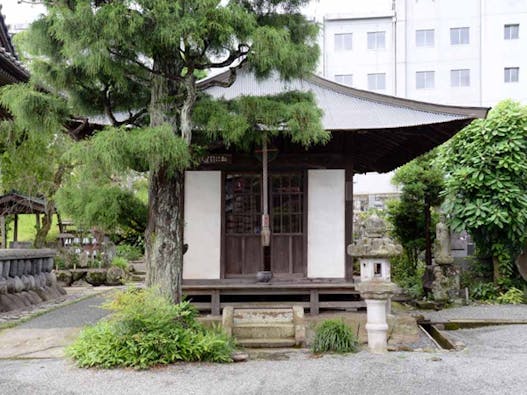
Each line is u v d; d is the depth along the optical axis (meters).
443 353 5.75
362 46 29.78
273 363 5.22
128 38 4.84
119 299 5.21
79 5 4.66
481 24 28.66
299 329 6.20
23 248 11.18
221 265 7.93
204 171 8.05
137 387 4.38
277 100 5.86
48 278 11.20
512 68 28.31
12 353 5.72
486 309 9.18
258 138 5.91
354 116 7.82
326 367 5.04
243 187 8.05
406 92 29.39
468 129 9.96
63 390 4.31
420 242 11.74
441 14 29.19
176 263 5.68
